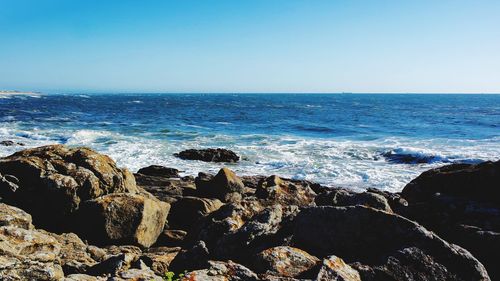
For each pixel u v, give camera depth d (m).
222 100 163.75
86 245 9.73
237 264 5.80
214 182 15.89
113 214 11.00
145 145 32.84
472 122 57.41
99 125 48.25
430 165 26.16
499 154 28.61
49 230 11.40
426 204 8.98
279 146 33.62
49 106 91.50
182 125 50.66
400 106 115.06
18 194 11.28
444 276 5.45
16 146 30.62
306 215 6.74
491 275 6.40
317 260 5.90
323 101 161.00
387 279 5.42
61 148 13.02
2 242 7.20
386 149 30.98
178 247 10.99
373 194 8.82
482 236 6.88
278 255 5.94
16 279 6.33
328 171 24.05
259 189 10.81
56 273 6.68
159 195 16.38
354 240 6.24
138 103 121.19
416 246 5.77
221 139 37.94
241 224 8.42
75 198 11.46
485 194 9.10
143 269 6.80
